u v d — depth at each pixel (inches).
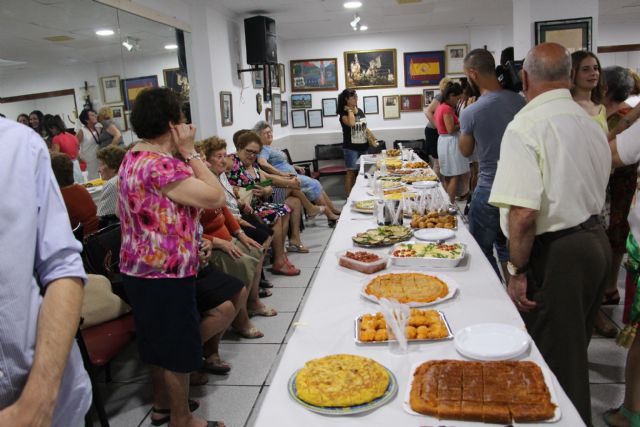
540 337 71.1
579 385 68.8
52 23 127.1
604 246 68.3
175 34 196.1
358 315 62.6
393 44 329.7
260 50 236.4
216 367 105.9
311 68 335.0
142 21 169.3
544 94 67.9
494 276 73.3
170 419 83.1
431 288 67.1
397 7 249.9
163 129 77.5
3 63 114.3
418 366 49.1
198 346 79.0
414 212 114.0
